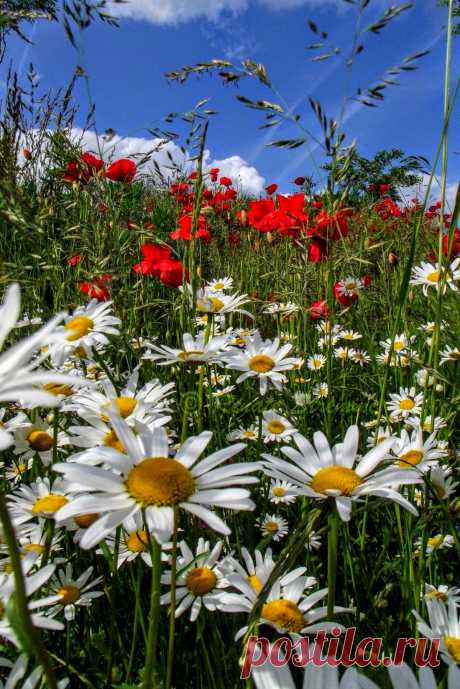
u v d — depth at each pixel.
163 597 0.20
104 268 0.30
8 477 0.30
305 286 0.41
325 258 0.40
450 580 0.26
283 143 0.26
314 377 0.45
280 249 0.59
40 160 0.43
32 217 0.25
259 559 0.20
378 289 0.45
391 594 0.26
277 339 0.31
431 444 0.25
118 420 0.15
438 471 0.24
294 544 0.14
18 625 0.09
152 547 0.13
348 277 0.44
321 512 0.16
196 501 0.14
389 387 0.43
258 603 0.13
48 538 0.20
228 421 0.37
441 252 0.26
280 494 0.32
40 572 0.15
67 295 0.36
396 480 0.16
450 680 0.11
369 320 0.51
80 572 0.24
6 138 0.30
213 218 0.61
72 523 0.21
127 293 0.34
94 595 0.21
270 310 0.46
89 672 0.21
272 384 0.31
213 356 0.26
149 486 0.14
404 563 0.23
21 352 0.10
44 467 0.26
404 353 0.41
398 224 0.54
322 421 0.38
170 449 0.21
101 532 0.13
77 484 0.16
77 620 0.23
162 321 0.46
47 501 0.21
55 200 0.37
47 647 0.21
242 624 0.22
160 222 0.68
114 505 0.14
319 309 0.43
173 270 0.37
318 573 0.28
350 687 0.10
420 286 0.45
